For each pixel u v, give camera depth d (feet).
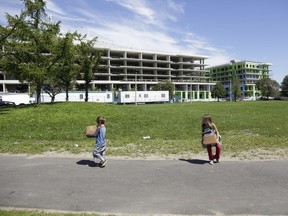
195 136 51.16
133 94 276.41
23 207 18.80
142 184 22.93
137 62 416.26
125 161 30.50
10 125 63.72
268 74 550.77
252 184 22.53
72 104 90.58
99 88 375.86
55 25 96.68
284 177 24.20
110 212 17.93
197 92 444.14
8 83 302.66
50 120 69.21
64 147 39.65
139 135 52.11
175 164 28.94
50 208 18.65
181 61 450.30
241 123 69.46
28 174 26.12
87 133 28.91
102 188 22.16
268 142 40.88
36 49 92.68
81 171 26.86
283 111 113.60
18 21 88.58
